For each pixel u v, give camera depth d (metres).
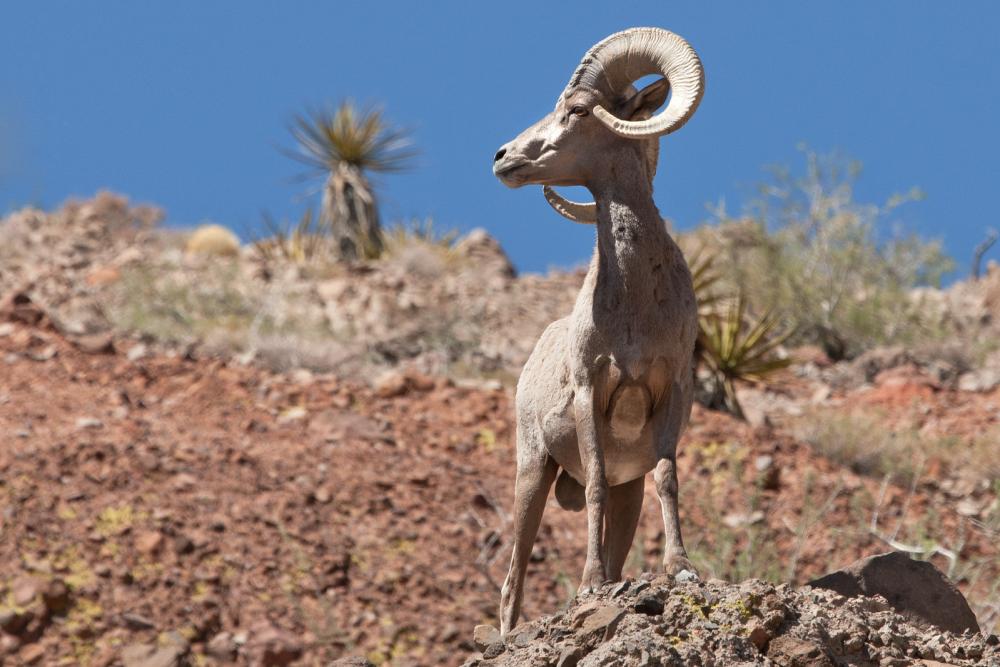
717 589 22.39
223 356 61.94
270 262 90.19
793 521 48.34
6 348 56.25
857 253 88.75
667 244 24.86
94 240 97.88
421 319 74.69
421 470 49.34
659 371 24.23
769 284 85.69
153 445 47.56
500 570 44.44
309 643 39.94
